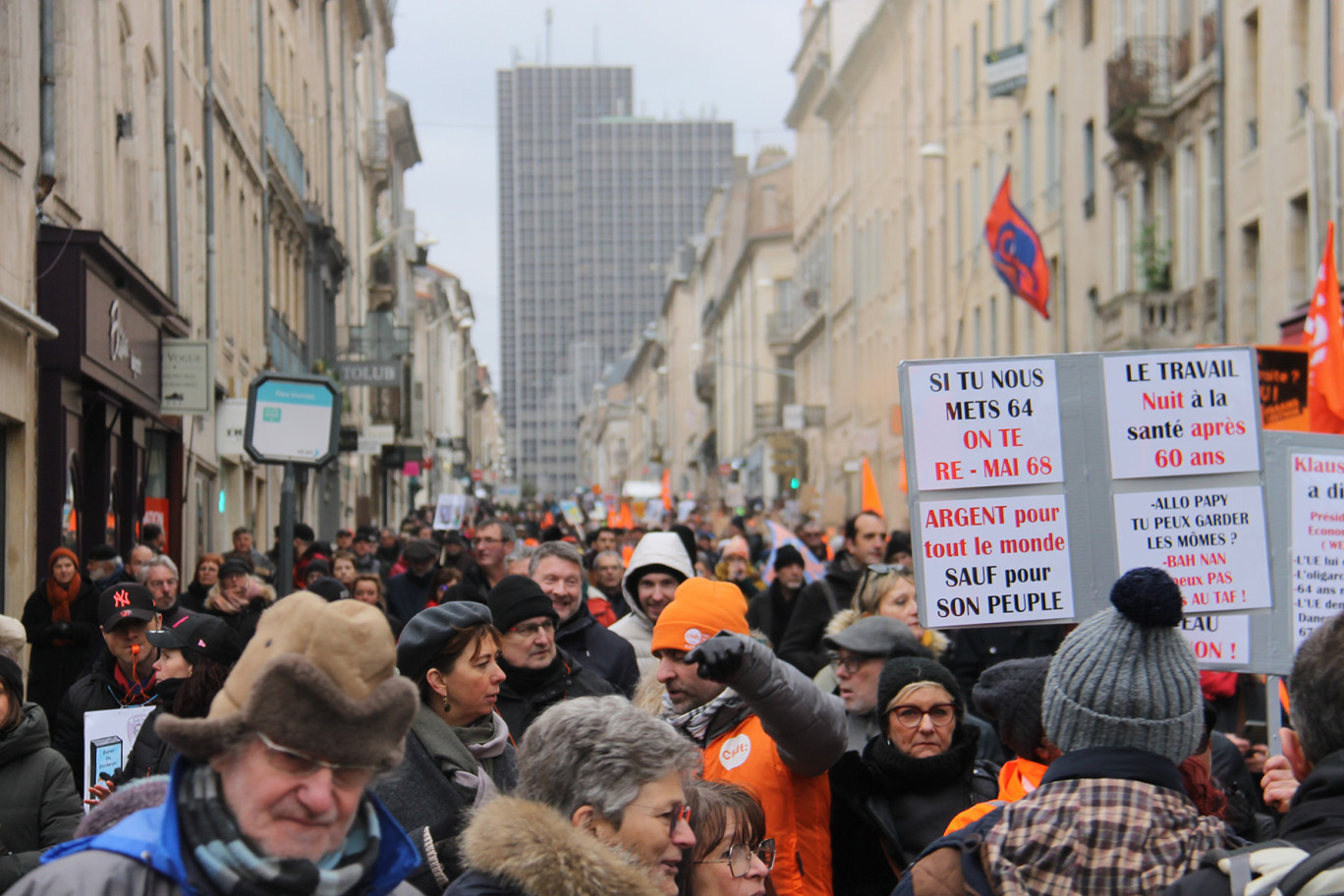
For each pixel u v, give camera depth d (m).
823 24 60.75
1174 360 5.35
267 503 30.78
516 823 3.42
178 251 19.72
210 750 2.47
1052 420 5.27
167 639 6.08
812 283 65.75
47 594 11.46
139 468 18.84
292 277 33.12
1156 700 3.21
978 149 38.50
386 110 62.22
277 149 30.48
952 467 5.23
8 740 5.84
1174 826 3.16
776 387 74.75
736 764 4.99
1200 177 25.80
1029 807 3.23
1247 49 23.73
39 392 14.62
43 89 14.27
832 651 6.37
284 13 32.72
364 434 40.19
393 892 2.75
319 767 2.48
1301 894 2.72
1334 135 20.41
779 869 4.84
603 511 53.31
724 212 92.62
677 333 113.75
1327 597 5.49
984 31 37.78
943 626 5.18
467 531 31.97
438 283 84.50
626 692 7.79
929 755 5.13
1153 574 3.25
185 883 2.44
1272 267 22.70
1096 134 30.06
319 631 2.49
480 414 133.88
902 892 3.33
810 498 48.47
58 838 5.84
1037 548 5.23
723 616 5.33
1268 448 5.50
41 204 14.42
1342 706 2.93
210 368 19.23
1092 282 30.47
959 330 40.28
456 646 4.97
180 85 20.70
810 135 66.38
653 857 3.67
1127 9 28.70
